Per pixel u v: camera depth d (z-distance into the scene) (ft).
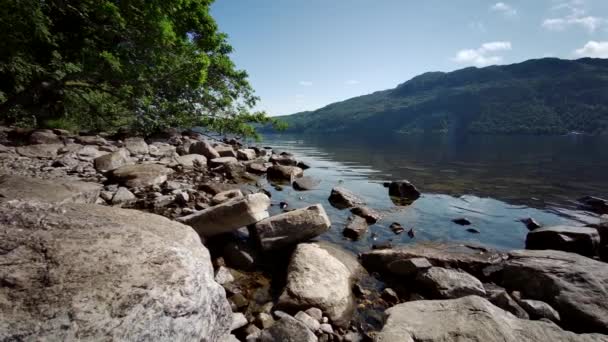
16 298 6.07
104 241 8.08
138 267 7.36
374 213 28.63
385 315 13.15
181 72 50.29
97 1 40.83
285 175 43.65
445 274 16.74
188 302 7.23
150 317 6.51
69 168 32.27
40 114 57.77
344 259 18.57
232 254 17.99
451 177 51.08
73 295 6.28
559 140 201.77
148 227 10.70
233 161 48.47
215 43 66.39
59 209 10.25
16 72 48.19
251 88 71.05
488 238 24.54
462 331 11.21
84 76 46.29
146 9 41.68
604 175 53.57
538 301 14.56
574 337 11.30
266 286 15.85
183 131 75.36
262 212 20.57
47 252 7.34
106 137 57.31
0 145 34.76
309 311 13.17
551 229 22.18
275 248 19.24
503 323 11.70
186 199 25.62
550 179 49.62
